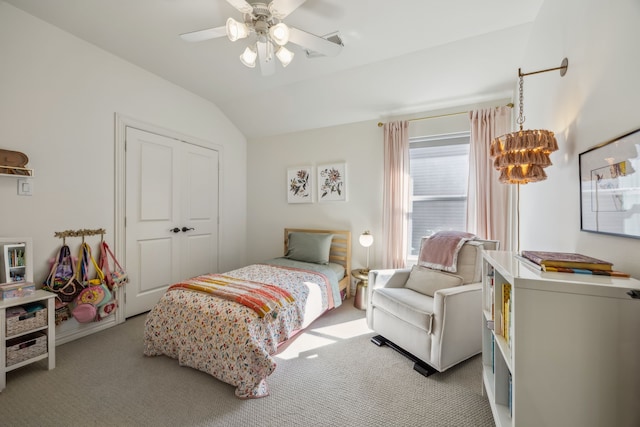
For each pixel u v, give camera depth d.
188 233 3.41
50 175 2.22
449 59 2.52
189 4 1.94
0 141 1.96
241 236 4.27
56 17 2.11
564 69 1.46
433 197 3.15
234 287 2.09
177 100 3.25
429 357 1.85
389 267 3.20
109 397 1.62
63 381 1.77
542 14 1.86
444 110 3.04
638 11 0.88
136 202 2.84
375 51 2.50
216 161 3.82
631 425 0.87
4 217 1.99
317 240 3.38
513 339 0.98
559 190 1.52
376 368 1.95
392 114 3.31
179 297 2.01
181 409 1.53
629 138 0.92
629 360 0.86
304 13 2.00
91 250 2.47
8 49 1.99
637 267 0.92
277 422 1.45
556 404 0.94
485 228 2.72
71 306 2.29
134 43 2.44
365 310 3.05
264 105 3.62
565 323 0.92
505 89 2.68
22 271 1.95
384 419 1.47
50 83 2.21
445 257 2.29
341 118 3.52
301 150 3.91
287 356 2.10
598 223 1.11
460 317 1.88
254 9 1.63
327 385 1.76
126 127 2.74
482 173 2.73
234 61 2.72
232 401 1.60
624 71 0.96
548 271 1.04
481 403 1.60
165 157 3.12
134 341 2.32
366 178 3.46
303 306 2.33
